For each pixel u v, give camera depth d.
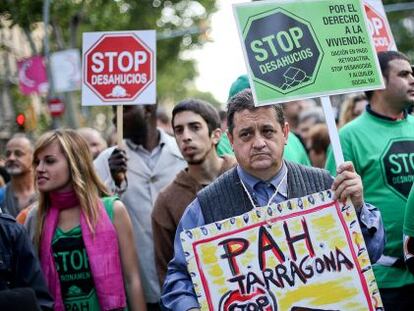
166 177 5.88
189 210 3.83
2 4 16.25
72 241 4.59
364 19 3.90
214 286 3.62
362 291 3.60
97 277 4.54
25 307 3.62
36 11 16.88
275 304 3.61
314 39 3.80
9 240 3.94
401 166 5.05
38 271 3.99
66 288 4.57
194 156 5.04
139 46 5.55
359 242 3.62
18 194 6.54
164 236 5.06
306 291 3.61
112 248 4.59
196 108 5.06
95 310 4.56
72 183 4.64
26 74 17.86
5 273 3.89
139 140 5.92
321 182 3.80
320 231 3.64
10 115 23.86
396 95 5.08
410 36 34.56
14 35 23.75
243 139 3.63
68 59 16.88
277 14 3.77
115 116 6.04
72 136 4.73
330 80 3.79
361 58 3.86
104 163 5.89
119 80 5.55
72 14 18.20
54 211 4.66
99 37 5.57
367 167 5.09
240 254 3.64
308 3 3.82
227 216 3.74
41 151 4.66
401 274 4.89
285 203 3.66
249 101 3.65
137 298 4.67
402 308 4.90
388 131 5.14
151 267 5.61
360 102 7.89
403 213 4.97
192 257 3.64
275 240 3.64
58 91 17.97
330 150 5.24
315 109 9.15
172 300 3.75
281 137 3.66
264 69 3.71
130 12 22.77
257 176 3.74
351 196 3.64
